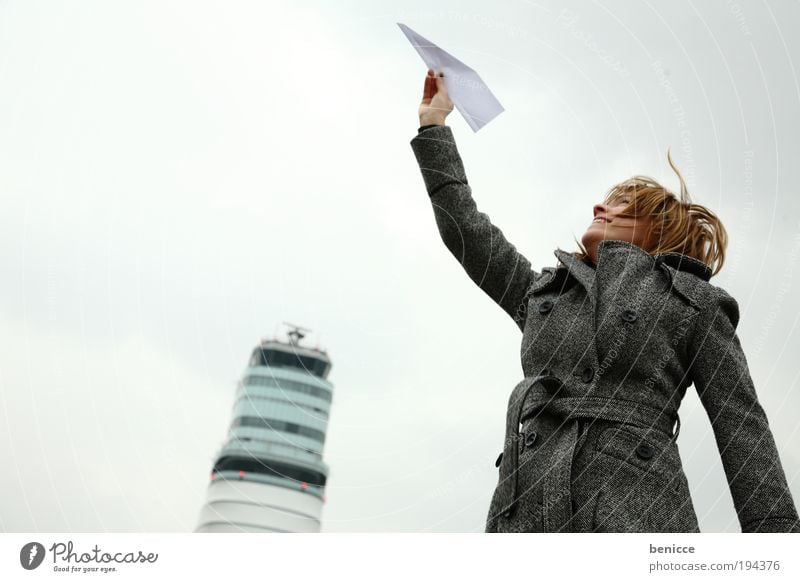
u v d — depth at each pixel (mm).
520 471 2572
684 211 3016
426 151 3055
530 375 2760
